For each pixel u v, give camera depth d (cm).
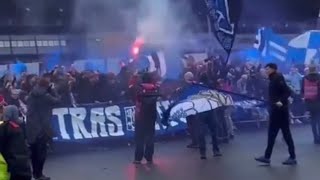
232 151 1024
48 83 809
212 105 957
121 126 1145
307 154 977
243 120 1370
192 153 1014
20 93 1044
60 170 870
